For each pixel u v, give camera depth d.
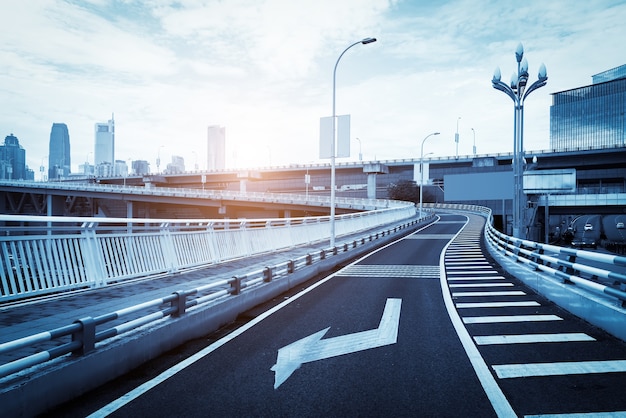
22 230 7.75
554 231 85.69
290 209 79.19
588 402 4.53
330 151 20.95
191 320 7.20
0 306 7.54
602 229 83.62
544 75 21.89
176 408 4.50
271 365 5.85
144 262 11.15
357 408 4.46
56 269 8.46
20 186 106.50
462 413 4.32
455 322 8.14
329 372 5.55
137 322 5.94
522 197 22.58
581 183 86.94
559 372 5.39
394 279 14.05
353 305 9.91
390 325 7.96
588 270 7.92
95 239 9.53
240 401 4.66
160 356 6.30
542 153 82.06
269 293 10.86
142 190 92.69
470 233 37.09
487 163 92.69
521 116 22.73
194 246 13.60
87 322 5.07
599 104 136.88
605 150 77.25
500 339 6.93
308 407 4.50
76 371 4.81
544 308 9.19
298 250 20.48
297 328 7.89
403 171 106.69
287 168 119.00
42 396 4.38
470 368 5.62
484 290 11.70
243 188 112.75
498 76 22.69
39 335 4.39
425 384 5.09
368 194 98.81
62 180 137.62
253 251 17.62
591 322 7.66
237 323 8.41
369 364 5.85
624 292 6.69
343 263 18.73
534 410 4.37
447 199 20.81
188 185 141.25
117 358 5.45
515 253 14.95
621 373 5.31
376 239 26.80
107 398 4.79
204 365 5.88
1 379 4.28
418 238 33.31
